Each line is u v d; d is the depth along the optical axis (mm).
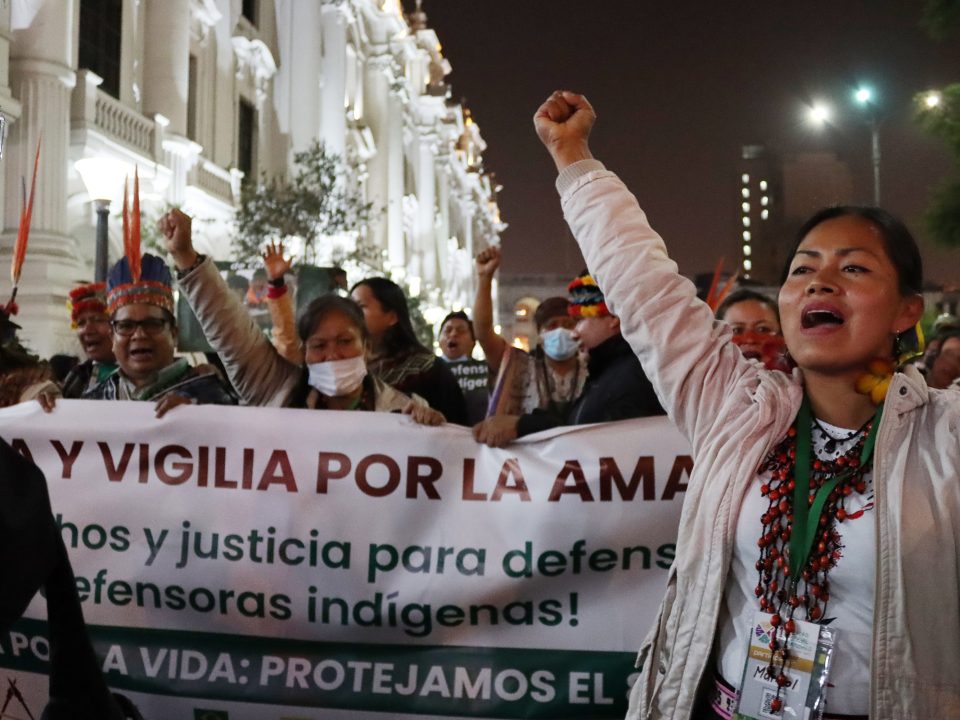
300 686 3092
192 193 19781
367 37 37469
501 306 78375
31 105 14383
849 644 1696
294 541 3139
